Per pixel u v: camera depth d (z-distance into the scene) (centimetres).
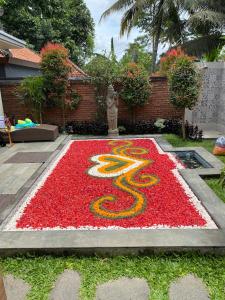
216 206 367
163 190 430
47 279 253
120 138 822
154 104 923
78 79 905
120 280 249
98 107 916
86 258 281
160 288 238
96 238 297
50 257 282
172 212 358
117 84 899
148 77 872
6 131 767
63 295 234
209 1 1166
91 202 395
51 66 843
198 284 242
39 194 428
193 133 789
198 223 329
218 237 292
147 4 1320
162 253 280
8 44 733
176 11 1309
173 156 620
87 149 700
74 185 461
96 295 233
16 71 1131
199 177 472
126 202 392
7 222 346
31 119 931
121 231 311
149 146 715
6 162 598
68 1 1969
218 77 887
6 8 1544
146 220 339
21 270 266
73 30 2050
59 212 368
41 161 600
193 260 271
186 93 706
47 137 795
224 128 859
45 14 1761
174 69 717
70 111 939
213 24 1123
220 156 611
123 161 588
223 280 245
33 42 1698
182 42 1395
